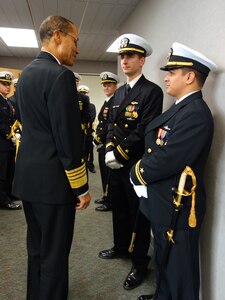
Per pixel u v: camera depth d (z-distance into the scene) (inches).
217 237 50.1
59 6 125.2
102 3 116.5
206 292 54.6
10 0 121.2
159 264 49.2
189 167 42.4
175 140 42.5
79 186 45.7
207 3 54.9
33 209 48.5
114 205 73.3
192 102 44.3
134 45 61.8
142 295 61.9
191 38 62.5
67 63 49.7
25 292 63.7
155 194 46.6
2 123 110.3
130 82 65.4
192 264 44.9
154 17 89.7
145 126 60.5
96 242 87.4
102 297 62.6
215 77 50.4
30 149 46.5
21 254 79.7
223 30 49.1
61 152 44.1
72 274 70.7
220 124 48.6
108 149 67.5
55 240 48.3
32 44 219.0
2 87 111.8
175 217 43.3
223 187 47.9
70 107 42.6
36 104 44.1
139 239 66.8
